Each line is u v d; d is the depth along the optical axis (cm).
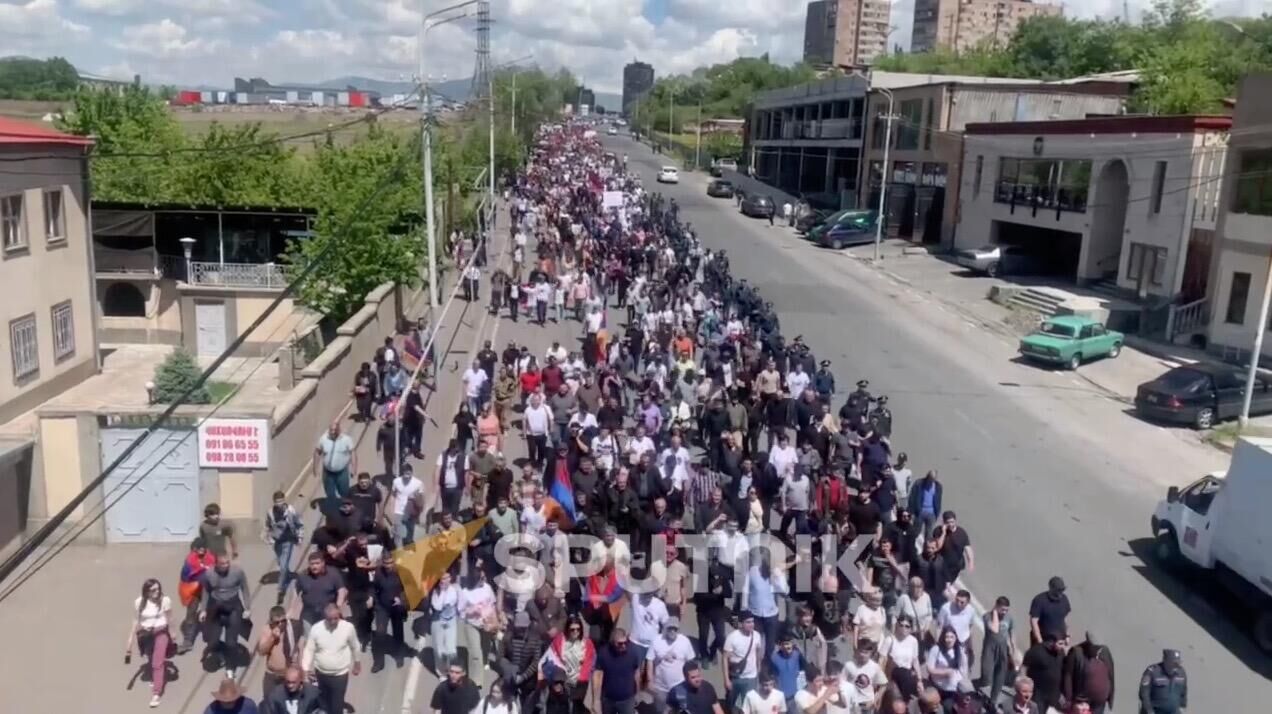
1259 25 8300
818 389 2270
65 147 2664
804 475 1612
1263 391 2686
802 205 6719
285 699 1070
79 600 1514
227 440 1716
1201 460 2347
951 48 15588
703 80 19075
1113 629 1524
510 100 8400
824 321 3638
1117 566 1745
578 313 3422
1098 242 4266
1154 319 3612
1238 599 1636
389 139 4234
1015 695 1129
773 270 4719
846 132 7075
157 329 3631
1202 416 2591
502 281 3419
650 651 1202
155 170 4116
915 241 5734
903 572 1356
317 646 1159
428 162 2633
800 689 1158
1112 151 4088
